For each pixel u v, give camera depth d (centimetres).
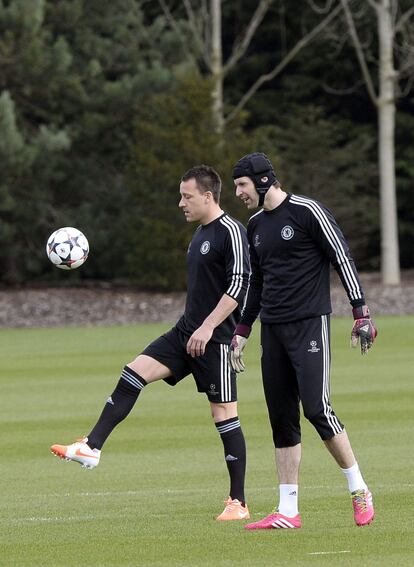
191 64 14938
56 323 12231
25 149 13438
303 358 3070
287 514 3108
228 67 14775
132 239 13875
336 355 8438
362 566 2602
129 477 4156
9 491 3903
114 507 3553
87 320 12394
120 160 15225
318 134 16400
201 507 3525
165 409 5975
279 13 18900
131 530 3128
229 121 14138
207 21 15262
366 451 4581
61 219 14775
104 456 4628
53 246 3659
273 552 2778
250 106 18900
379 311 12825
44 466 4419
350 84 19225
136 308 13038
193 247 3456
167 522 3256
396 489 3731
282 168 15000
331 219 3073
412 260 19475
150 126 13825
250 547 2847
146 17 18450
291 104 18638
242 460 3372
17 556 2798
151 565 2666
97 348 9400
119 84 14588
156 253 13662
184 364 3444
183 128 13675
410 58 15000
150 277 13862
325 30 18100
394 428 5175
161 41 15462
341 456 3092
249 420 5531
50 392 6638
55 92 14450
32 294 13712
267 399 3155
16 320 12331
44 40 14425
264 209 3147
